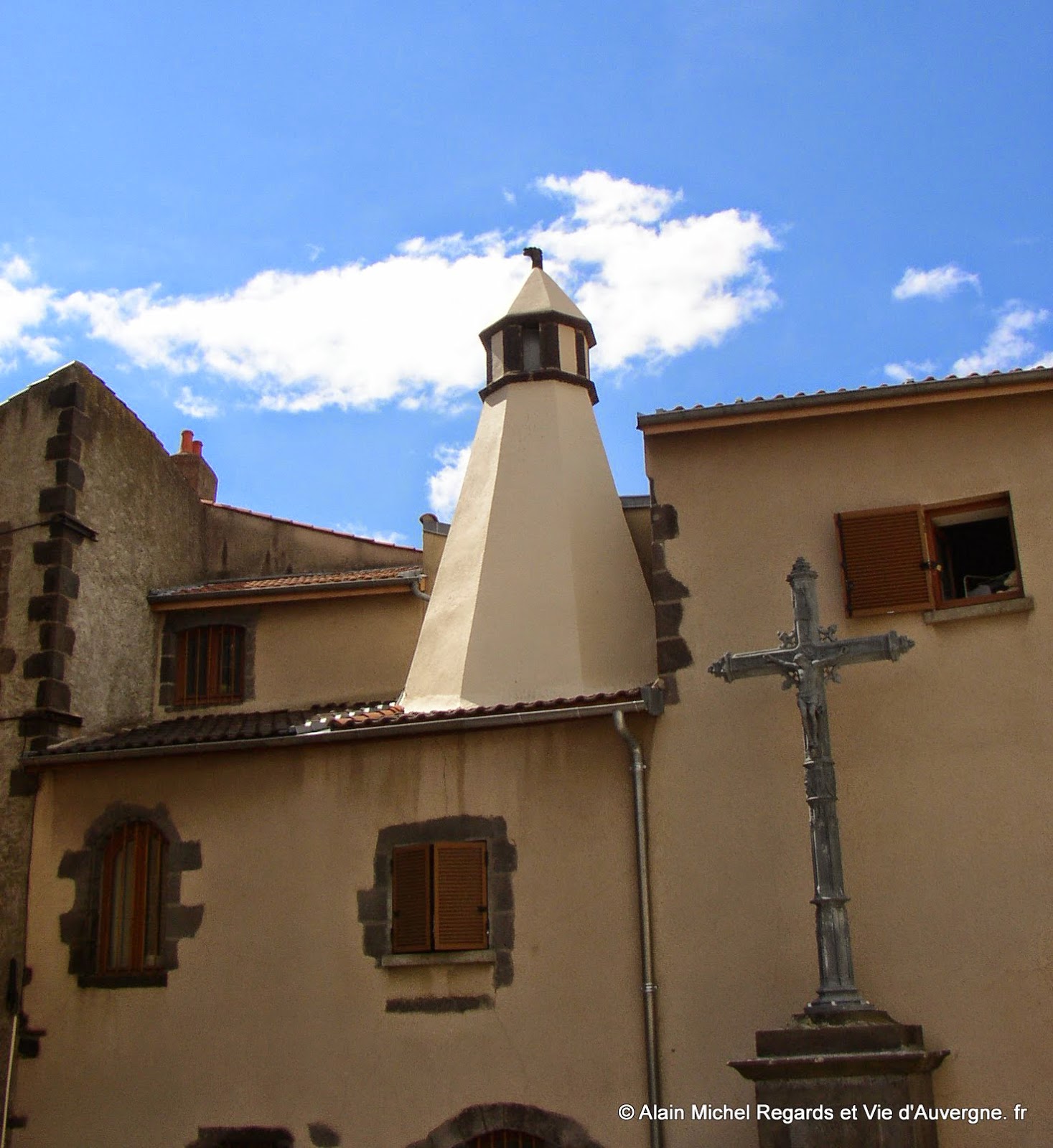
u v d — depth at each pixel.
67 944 16.98
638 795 15.21
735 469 16.00
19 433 19.95
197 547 23.36
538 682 17.45
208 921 16.55
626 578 18.55
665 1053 14.47
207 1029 16.14
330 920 16.11
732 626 15.52
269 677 20.72
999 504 15.12
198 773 17.17
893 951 14.03
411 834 16.09
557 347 20.14
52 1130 16.27
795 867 14.63
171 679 20.88
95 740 18.27
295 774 16.80
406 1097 15.21
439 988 15.46
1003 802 14.16
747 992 14.41
